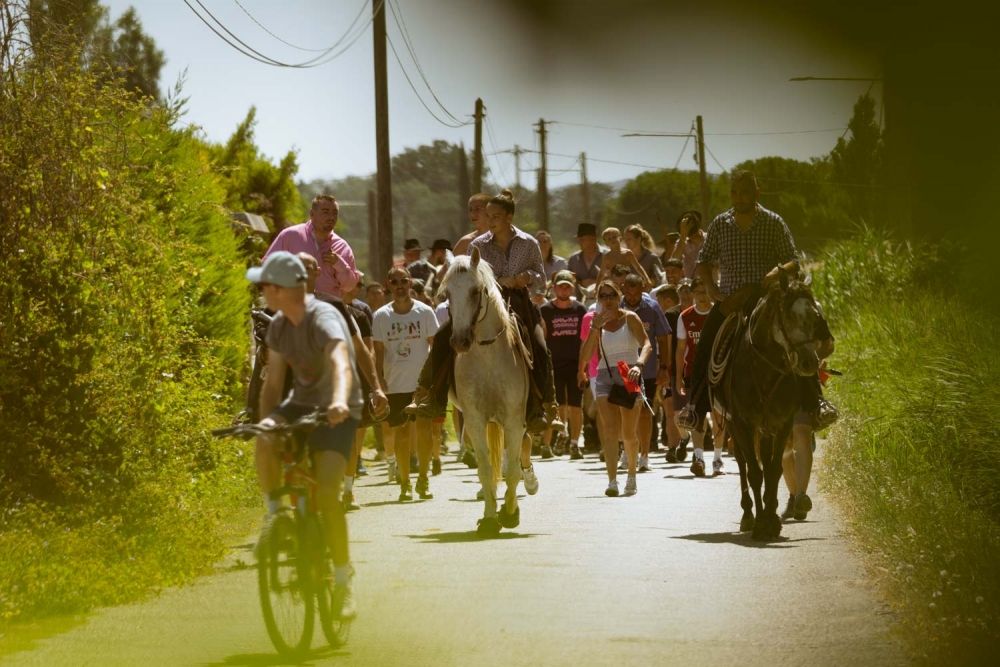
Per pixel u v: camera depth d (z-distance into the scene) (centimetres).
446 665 2280
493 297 3809
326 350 2384
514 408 3831
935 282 7812
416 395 4062
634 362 4806
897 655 2275
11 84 3738
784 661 2244
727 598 2781
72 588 2861
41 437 3647
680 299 6612
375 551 3497
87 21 3981
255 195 10600
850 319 8112
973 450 4181
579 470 5856
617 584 2950
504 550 3466
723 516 4134
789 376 3653
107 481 3734
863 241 8838
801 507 3912
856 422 5347
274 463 2466
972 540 2998
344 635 2484
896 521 3466
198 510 3791
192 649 2458
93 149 3850
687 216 7300
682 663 2242
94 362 3834
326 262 4094
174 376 4516
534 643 2409
